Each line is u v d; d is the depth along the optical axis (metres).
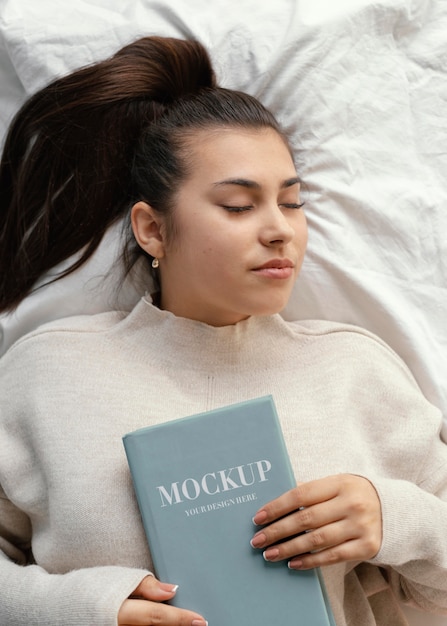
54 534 1.01
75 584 0.93
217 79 1.20
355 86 1.20
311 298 1.18
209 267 0.99
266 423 0.94
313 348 1.09
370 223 1.18
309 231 1.18
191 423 0.94
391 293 1.17
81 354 1.07
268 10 1.22
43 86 1.22
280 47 1.18
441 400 1.13
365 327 1.17
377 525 0.92
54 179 1.20
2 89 1.28
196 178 1.00
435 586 1.03
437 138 1.20
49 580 0.96
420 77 1.21
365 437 1.07
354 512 0.91
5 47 1.24
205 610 0.91
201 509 0.92
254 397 1.05
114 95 1.15
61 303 1.19
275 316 1.09
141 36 1.22
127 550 0.97
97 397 1.04
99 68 1.17
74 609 0.91
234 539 0.92
